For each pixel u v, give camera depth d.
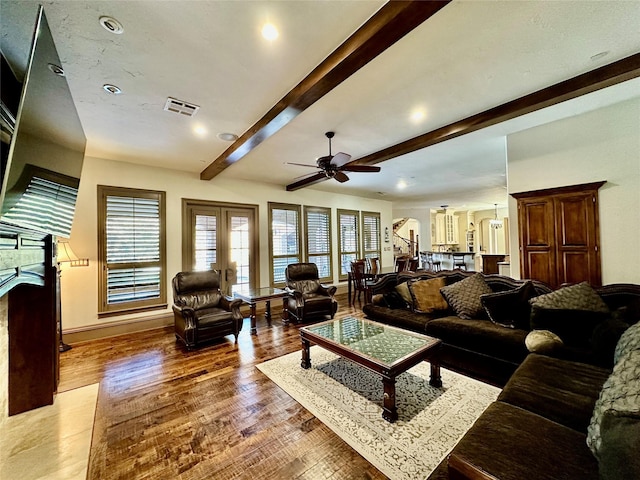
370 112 3.05
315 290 5.34
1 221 1.23
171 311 4.88
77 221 4.12
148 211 4.73
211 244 5.44
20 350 2.37
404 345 2.58
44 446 1.96
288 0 1.59
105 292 4.30
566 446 1.19
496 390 2.52
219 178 5.57
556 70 2.38
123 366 3.23
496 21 1.82
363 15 1.73
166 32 1.81
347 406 2.34
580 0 1.68
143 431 2.10
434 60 2.20
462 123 3.26
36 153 1.51
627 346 1.57
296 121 3.25
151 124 3.16
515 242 3.87
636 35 1.99
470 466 1.12
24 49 1.80
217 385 2.76
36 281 2.11
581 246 3.30
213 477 1.67
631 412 0.94
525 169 3.72
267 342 3.99
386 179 6.30
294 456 1.82
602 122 3.17
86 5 1.58
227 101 2.70
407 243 13.05
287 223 6.63
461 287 3.40
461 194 8.27
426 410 2.24
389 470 1.68
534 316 2.56
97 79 2.30
